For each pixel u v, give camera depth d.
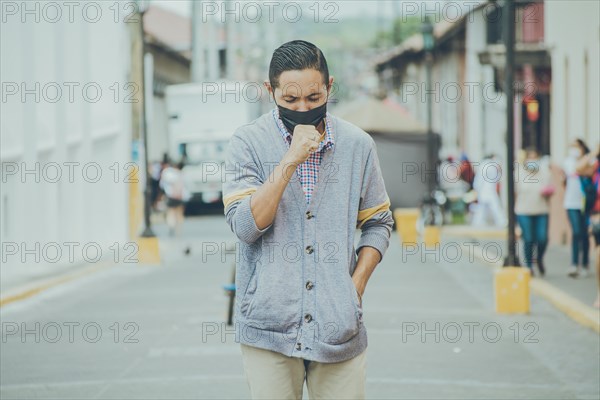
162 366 12.01
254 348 5.40
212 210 52.56
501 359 12.31
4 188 21.03
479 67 44.16
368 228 5.67
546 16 33.34
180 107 47.50
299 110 5.34
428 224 30.52
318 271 5.34
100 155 29.23
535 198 20.20
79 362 12.35
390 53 65.56
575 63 28.66
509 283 15.98
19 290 18.78
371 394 10.47
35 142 22.14
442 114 53.97
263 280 5.31
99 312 16.69
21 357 12.73
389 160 39.78
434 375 11.38
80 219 26.48
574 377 11.25
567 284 18.94
